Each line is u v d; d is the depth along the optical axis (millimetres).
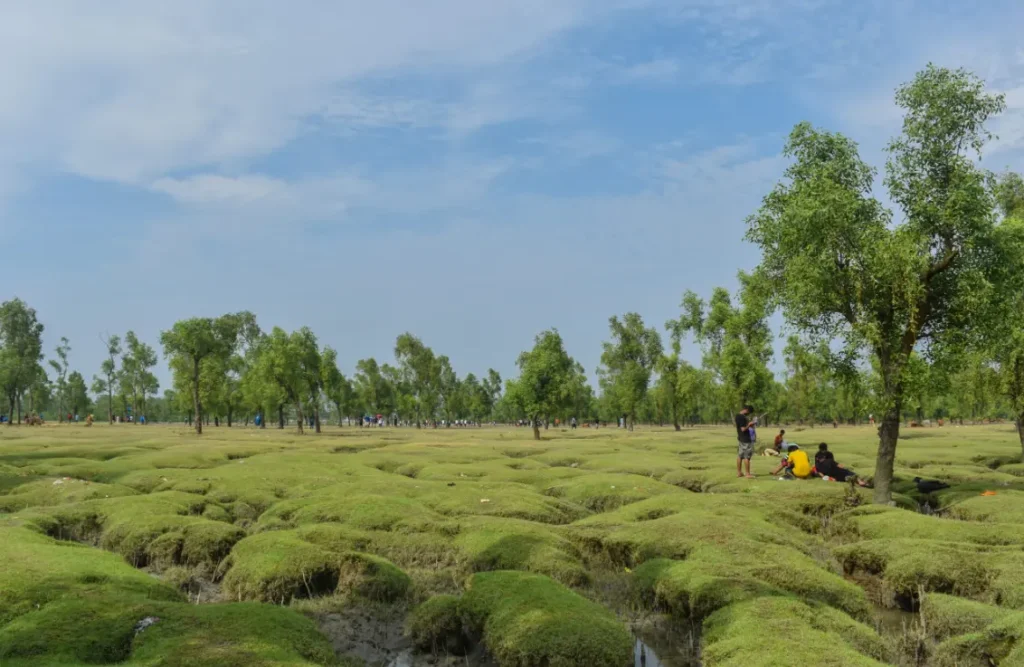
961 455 36562
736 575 13234
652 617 13164
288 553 15258
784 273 25484
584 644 10484
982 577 13586
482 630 11789
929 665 10648
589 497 25516
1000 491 22766
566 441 58438
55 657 9273
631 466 34094
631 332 98250
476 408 139500
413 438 67250
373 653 11766
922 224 22125
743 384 54875
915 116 22422
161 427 103312
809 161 24312
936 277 22438
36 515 20328
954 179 21484
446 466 33500
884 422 22344
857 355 22562
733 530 16828
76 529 20359
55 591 11688
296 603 13836
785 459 28297
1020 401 29531
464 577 15445
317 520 20250
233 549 16469
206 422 174125
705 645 11023
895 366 21875
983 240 21250
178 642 9617
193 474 30031
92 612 10664
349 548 16625
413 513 19891
